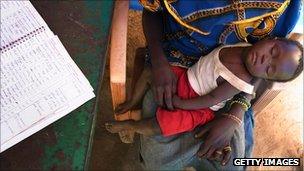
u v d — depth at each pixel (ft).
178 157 4.43
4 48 3.29
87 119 3.15
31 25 3.40
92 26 3.55
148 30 4.28
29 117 3.06
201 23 3.72
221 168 4.49
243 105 4.37
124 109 4.33
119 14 3.66
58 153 3.05
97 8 3.63
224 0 3.51
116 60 3.56
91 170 6.14
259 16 3.62
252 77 4.08
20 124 3.03
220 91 4.09
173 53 4.42
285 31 3.93
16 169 2.98
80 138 3.10
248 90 4.07
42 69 3.23
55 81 3.20
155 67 4.17
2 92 3.11
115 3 3.70
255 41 4.09
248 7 3.55
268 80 4.16
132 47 6.93
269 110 6.96
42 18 3.48
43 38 3.36
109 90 6.64
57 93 3.16
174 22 4.09
